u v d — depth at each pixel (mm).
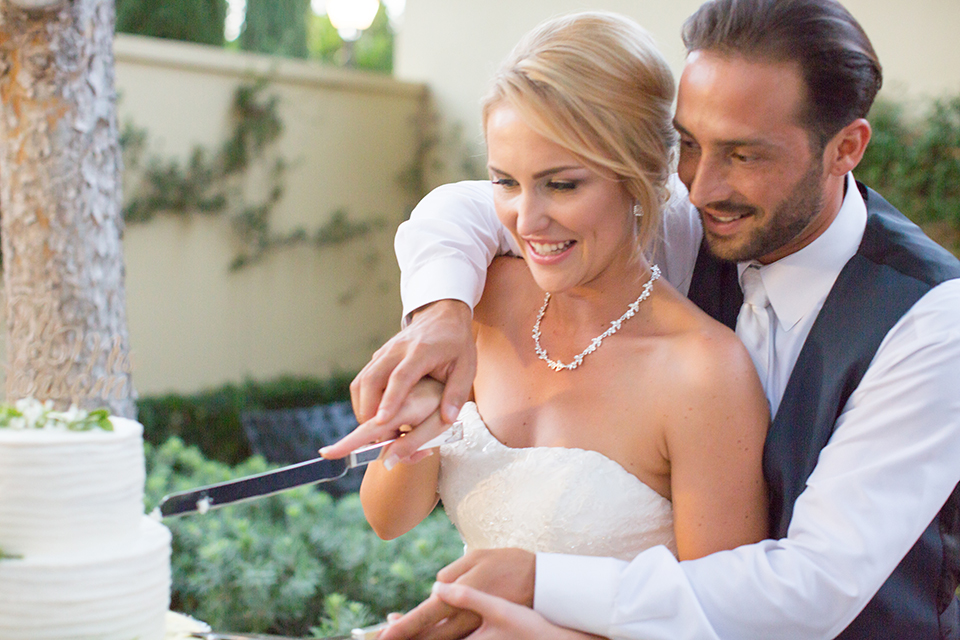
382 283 8062
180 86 6867
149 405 6621
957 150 4535
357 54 14305
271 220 7395
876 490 1221
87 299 2752
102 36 2785
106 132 2816
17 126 2695
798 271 1402
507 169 1286
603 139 1252
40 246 2711
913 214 4699
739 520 1308
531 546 1396
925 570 1346
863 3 4980
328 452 1226
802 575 1188
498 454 1473
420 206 1635
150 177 6785
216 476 3979
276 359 7547
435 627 1229
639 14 6117
